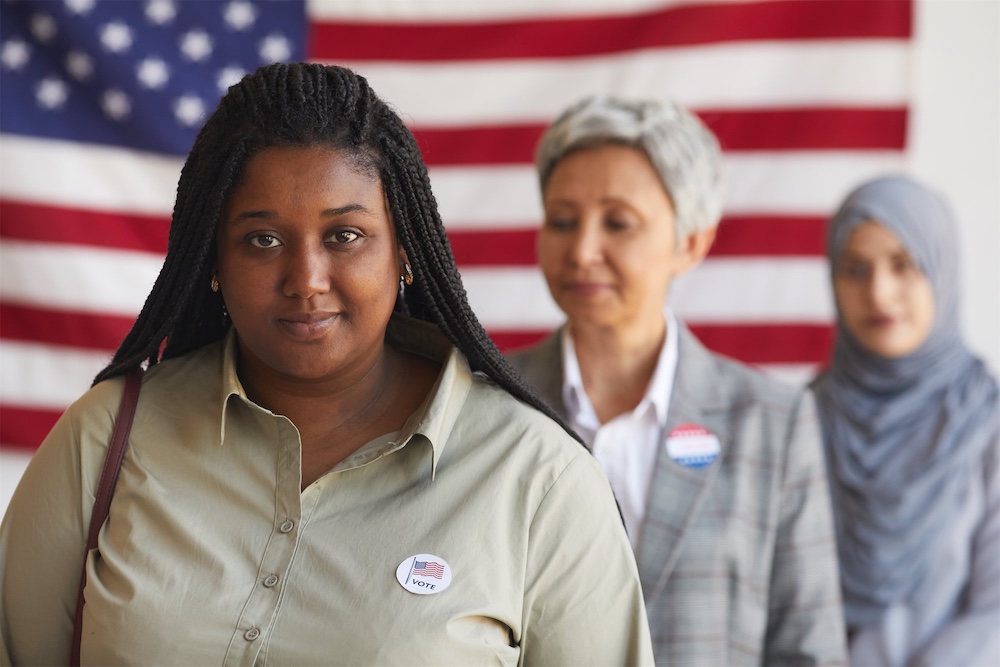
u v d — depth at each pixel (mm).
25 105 4516
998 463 3967
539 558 1767
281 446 1783
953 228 4137
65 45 4520
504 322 4449
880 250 4137
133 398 1858
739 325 4281
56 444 1835
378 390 1875
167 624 1662
